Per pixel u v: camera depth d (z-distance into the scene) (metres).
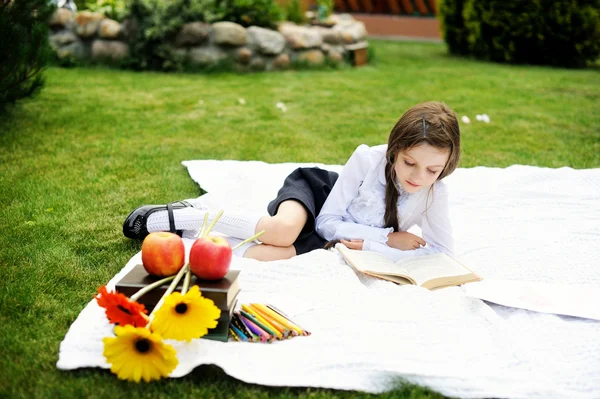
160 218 2.71
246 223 2.60
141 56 7.52
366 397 1.81
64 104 5.50
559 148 4.67
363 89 6.86
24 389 1.78
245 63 7.70
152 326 1.80
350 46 8.55
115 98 5.89
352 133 5.04
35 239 2.80
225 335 2.00
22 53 4.52
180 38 7.54
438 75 7.89
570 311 2.25
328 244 2.71
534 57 9.12
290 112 5.70
